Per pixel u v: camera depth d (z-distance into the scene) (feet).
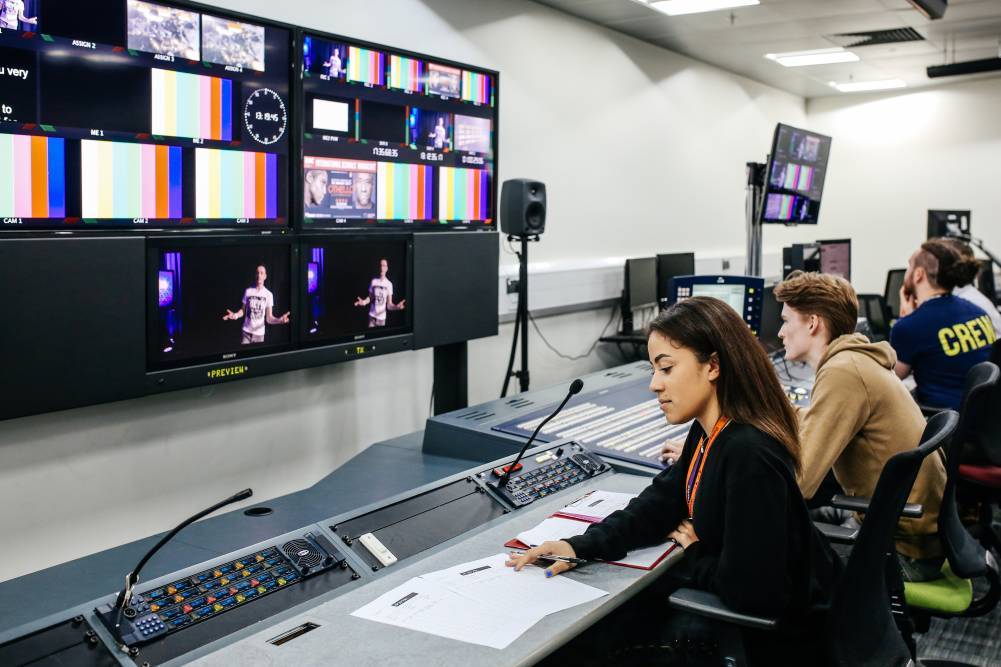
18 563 8.55
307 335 9.75
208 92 8.76
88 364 7.84
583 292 17.31
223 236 8.83
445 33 13.79
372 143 10.38
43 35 7.53
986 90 26.22
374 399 12.63
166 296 8.40
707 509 5.07
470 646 4.13
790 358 7.51
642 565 5.21
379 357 12.66
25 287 7.39
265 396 10.95
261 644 4.20
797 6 16.48
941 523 6.63
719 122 23.22
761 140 25.89
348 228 10.19
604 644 6.67
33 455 8.59
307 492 7.07
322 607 4.62
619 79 18.56
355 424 12.34
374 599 4.72
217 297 8.85
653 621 6.58
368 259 10.32
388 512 5.89
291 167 9.55
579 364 17.90
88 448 9.05
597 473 7.19
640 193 19.67
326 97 9.83
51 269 7.54
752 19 17.47
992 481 9.45
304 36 9.53
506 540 5.68
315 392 11.66
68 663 4.00
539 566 5.19
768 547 4.75
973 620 9.91
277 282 9.40
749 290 10.14
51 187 7.69
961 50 21.06
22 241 7.35
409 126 10.82
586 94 17.48
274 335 9.43
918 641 9.40
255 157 9.22
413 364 13.29
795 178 15.52
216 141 8.86
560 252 17.12
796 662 5.54
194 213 8.75
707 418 5.26
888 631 5.46
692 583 5.23
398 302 10.75
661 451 7.43
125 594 4.33
